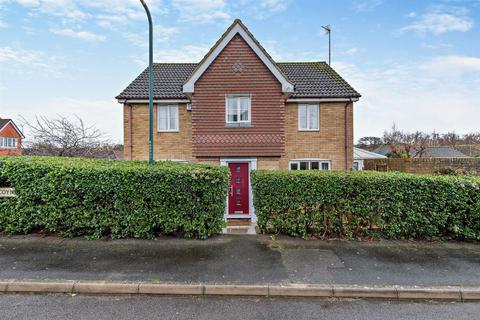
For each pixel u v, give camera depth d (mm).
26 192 6484
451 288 4484
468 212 6625
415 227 6684
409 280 4730
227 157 11062
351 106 13703
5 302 4168
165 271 4941
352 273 4957
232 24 10953
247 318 3816
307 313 3965
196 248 6023
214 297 4371
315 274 4902
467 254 5887
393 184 6652
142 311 3955
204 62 10938
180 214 6578
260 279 4695
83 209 6465
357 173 7098
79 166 6574
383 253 5883
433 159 14641
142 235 6551
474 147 37062
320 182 6723
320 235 6797
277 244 6316
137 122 13633
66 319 3754
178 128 13609
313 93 13648
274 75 10953
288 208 6832
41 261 5270
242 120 11133
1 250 5766
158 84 14266
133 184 6473
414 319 3861
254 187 7148
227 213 11109
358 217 6707
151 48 7832
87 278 4648
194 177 6531
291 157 13734
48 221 6523
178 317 3816
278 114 10992
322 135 13742
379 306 4191
